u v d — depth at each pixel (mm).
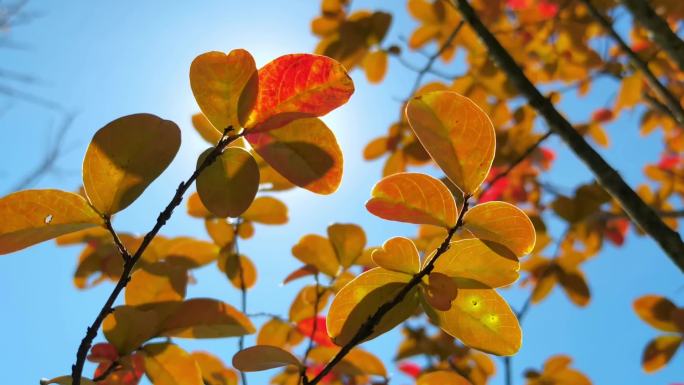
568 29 1192
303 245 859
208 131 785
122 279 584
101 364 686
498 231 614
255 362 635
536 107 824
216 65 597
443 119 615
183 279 701
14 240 597
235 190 615
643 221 769
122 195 603
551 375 931
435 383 668
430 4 1173
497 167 1264
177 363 682
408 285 614
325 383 881
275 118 601
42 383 614
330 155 608
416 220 623
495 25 1228
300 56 601
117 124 603
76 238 892
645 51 1208
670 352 913
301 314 854
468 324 640
